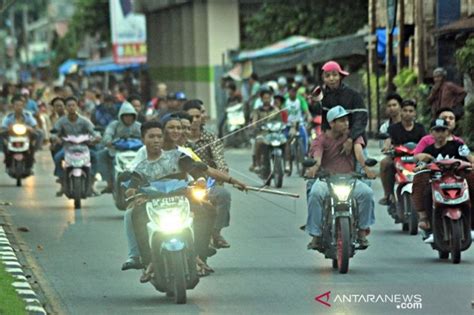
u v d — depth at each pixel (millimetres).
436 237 29203
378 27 76688
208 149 28734
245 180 53312
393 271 27828
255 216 39625
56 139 43469
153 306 23703
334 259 28109
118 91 85938
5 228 37281
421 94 62531
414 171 30984
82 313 23156
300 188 49156
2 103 88750
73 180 42906
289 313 22797
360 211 27828
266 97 51938
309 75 82875
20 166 52375
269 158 50031
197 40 115875
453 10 64562
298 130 54531
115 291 25703
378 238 33938
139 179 24844
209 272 27031
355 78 81188
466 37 61562
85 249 32500
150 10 137000
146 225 23906
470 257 29922
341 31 97750
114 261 30234
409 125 35438
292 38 91750
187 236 23625
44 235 35656
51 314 23000
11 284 25422
